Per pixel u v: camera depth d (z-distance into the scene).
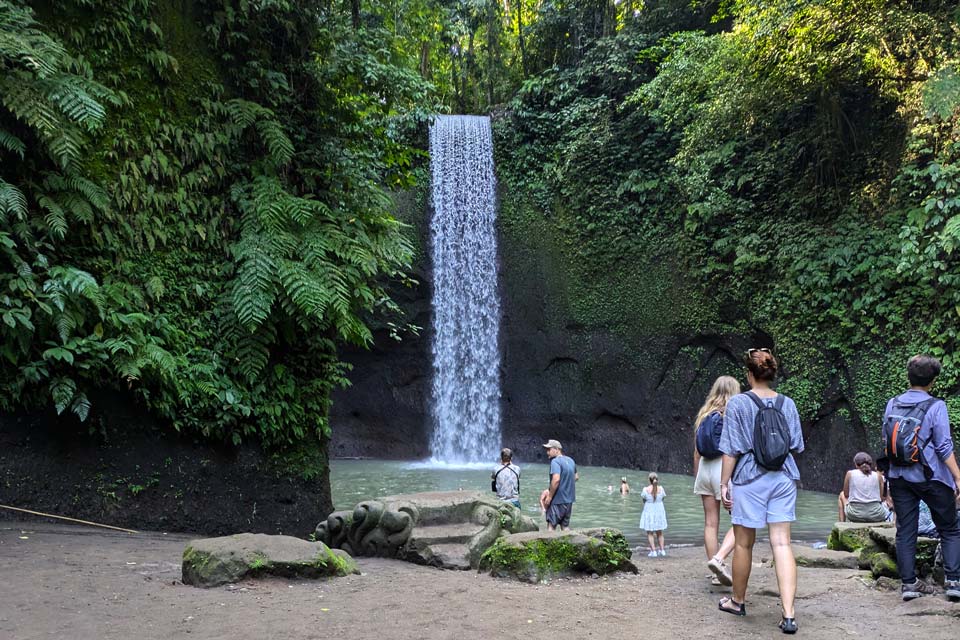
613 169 22.58
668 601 5.17
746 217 18.95
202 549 5.34
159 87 9.38
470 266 24.95
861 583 5.66
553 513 10.07
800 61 14.92
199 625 4.23
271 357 9.98
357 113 11.94
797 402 17.12
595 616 4.70
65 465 8.20
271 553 5.43
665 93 19.03
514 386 24.30
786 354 17.53
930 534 6.18
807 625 4.57
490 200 24.98
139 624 4.22
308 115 11.05
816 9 14.29
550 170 23.88
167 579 5.43
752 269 18.55
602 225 22.61
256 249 9.35
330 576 5.55
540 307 23.91
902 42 14.83
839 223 16.62
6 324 7.53
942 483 5.05
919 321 14.64
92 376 8.20
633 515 13.60
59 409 7.67
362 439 25.86
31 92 7.43
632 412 21.84
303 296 9.11
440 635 4.17
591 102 23.75
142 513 8.66
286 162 9.96
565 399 23.36
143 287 8.83
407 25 14.77
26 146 7.94
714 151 19.12
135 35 9.16
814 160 17.64
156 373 8.59
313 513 10.12
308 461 10.19
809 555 6.68
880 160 16.17
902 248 14.58
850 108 16.81
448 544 6.61
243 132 10.12
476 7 28.55
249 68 10.27
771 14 14.91
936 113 14.07
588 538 6.05
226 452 9.45
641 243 21.78
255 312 9.02
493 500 7.58
